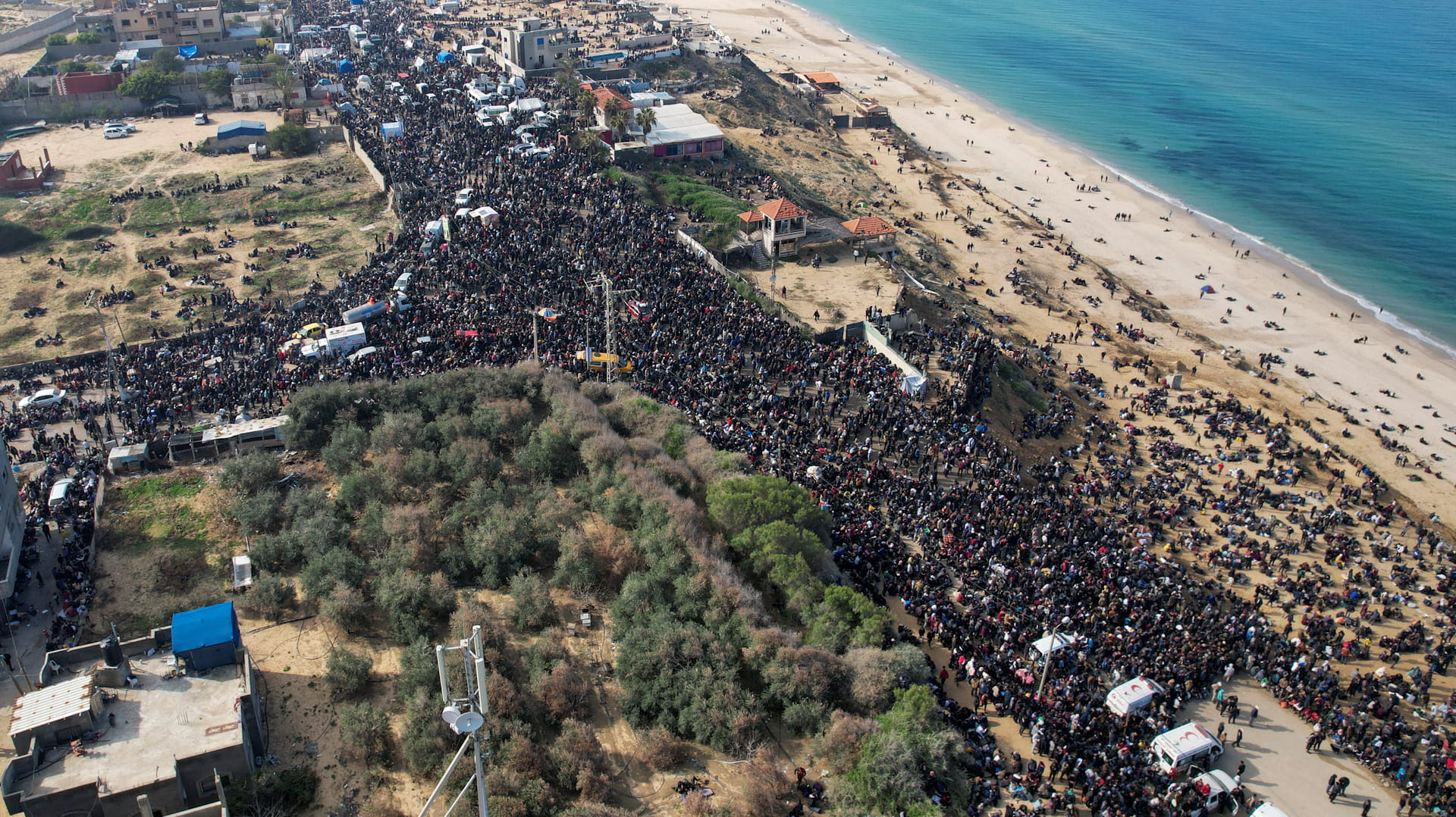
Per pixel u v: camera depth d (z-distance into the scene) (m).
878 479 79.31
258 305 111.75
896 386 93.12
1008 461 86.06
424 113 167.25
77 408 86.94
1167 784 55.94
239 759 48.78
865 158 194.38
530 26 190.25
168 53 194.50
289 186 148.12
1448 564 83.25
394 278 108.62
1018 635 64.81
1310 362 126.00
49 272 121.88
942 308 117.00
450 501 74.19
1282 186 193.88
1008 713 59.62
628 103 160.25
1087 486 87.38
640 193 134.88
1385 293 148.38
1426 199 186.88
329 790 49.88
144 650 54.56
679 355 94.19
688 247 120.19
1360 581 78.94
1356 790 58.44
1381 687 66.75
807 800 50.81
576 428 78.44
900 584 68.81
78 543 68.50
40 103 179.38
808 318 106.94
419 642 56.94
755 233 126.44
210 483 76.75
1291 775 58.97
